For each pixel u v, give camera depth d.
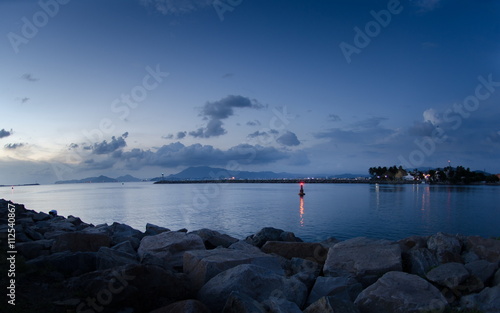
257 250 15.50
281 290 9.47
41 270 9.87
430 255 12.70
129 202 97.44
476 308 8.85
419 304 8.64
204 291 9.08
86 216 59.34
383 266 11.55
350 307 8.15
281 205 80.94
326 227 43.78
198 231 18.33
